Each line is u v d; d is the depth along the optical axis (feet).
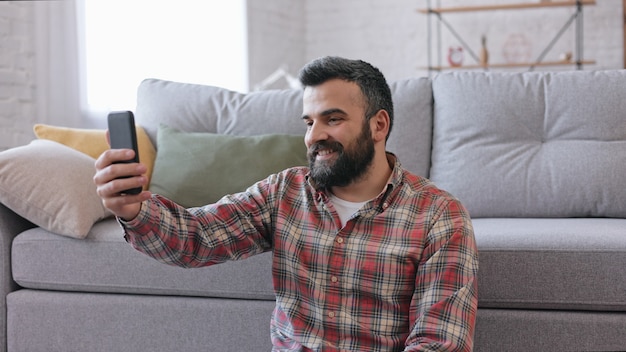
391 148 8.16
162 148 8.18
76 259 7.10
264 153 7.89
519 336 6.22
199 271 6.85
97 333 7.06
